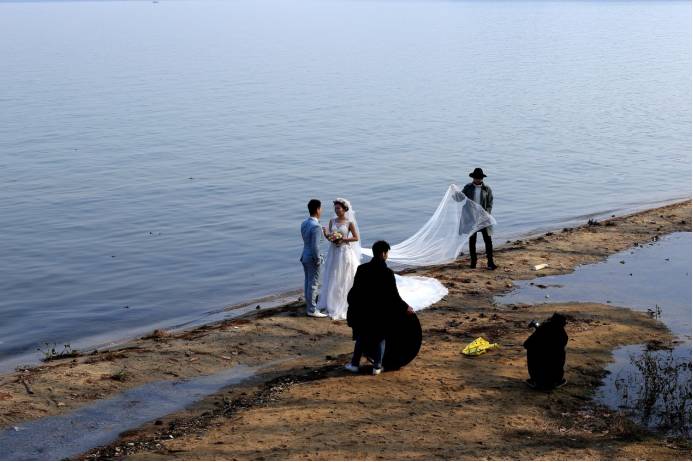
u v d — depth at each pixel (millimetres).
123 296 20719
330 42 137500
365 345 12711
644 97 65438
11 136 48281
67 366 13852
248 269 23062
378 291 12562
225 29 182875
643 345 14312
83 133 49469
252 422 11016
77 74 87125
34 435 11008
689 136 47250
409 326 12812
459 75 83938
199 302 20078
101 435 11055
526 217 28875
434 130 50375
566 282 18547
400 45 128500
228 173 37500
